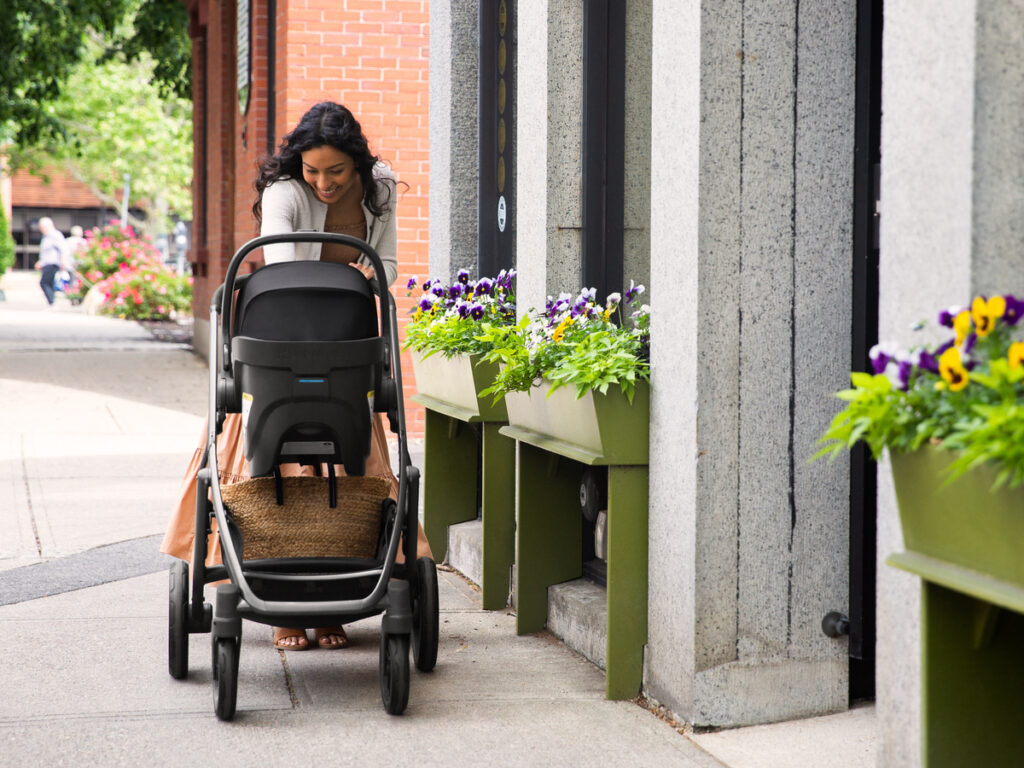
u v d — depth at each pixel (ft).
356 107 41.96
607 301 19.24
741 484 15.23
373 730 15.40
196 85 77.66
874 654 16.02
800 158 15.06
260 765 14.17
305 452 16.15
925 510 9.92
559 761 14.38
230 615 15.46
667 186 15.61
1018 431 8.63
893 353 10.25
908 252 11.25
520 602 20.24
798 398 15.28
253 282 16.22
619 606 16.61
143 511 30.14
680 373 15.35
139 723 15.53
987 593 9.09
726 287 14.97
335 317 16.10
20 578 23.41
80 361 67.46
